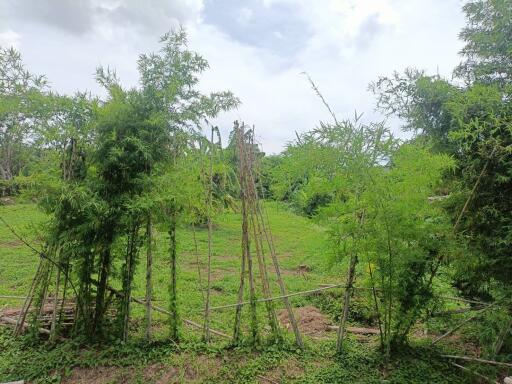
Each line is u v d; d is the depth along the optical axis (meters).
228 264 10.29
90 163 4.80
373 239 4.46
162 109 4.88
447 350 4.89
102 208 4.44
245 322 5.77
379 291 4.95
